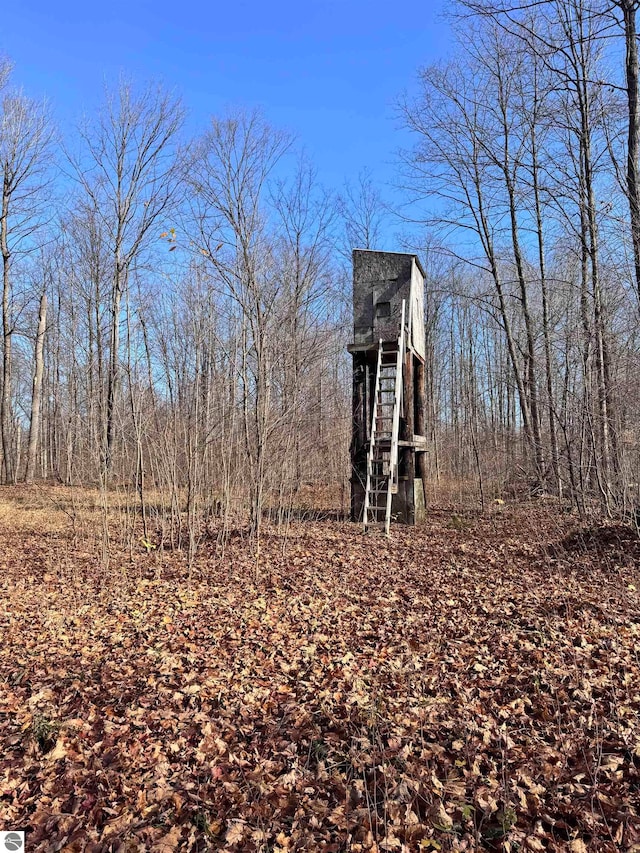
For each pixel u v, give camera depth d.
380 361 11.05
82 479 10.48
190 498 8.65
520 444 15.70
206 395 9.28
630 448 8.84
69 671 4.78
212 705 4.11
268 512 11.66
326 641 5.25
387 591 6.73
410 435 11.45
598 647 4.62
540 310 16.25
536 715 3.70
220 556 8.73
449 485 18.75
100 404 9.32
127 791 3.18
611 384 8.94
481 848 2.63
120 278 17.91
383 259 11.83
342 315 17.30
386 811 2.86
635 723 3.47
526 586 6.54
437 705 3.90
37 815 3.04
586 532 8.72
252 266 9.86
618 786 2.95
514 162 15.00
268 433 9.64
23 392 32.97
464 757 3.30
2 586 7.57
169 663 4.81
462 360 27.83
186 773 3.35
